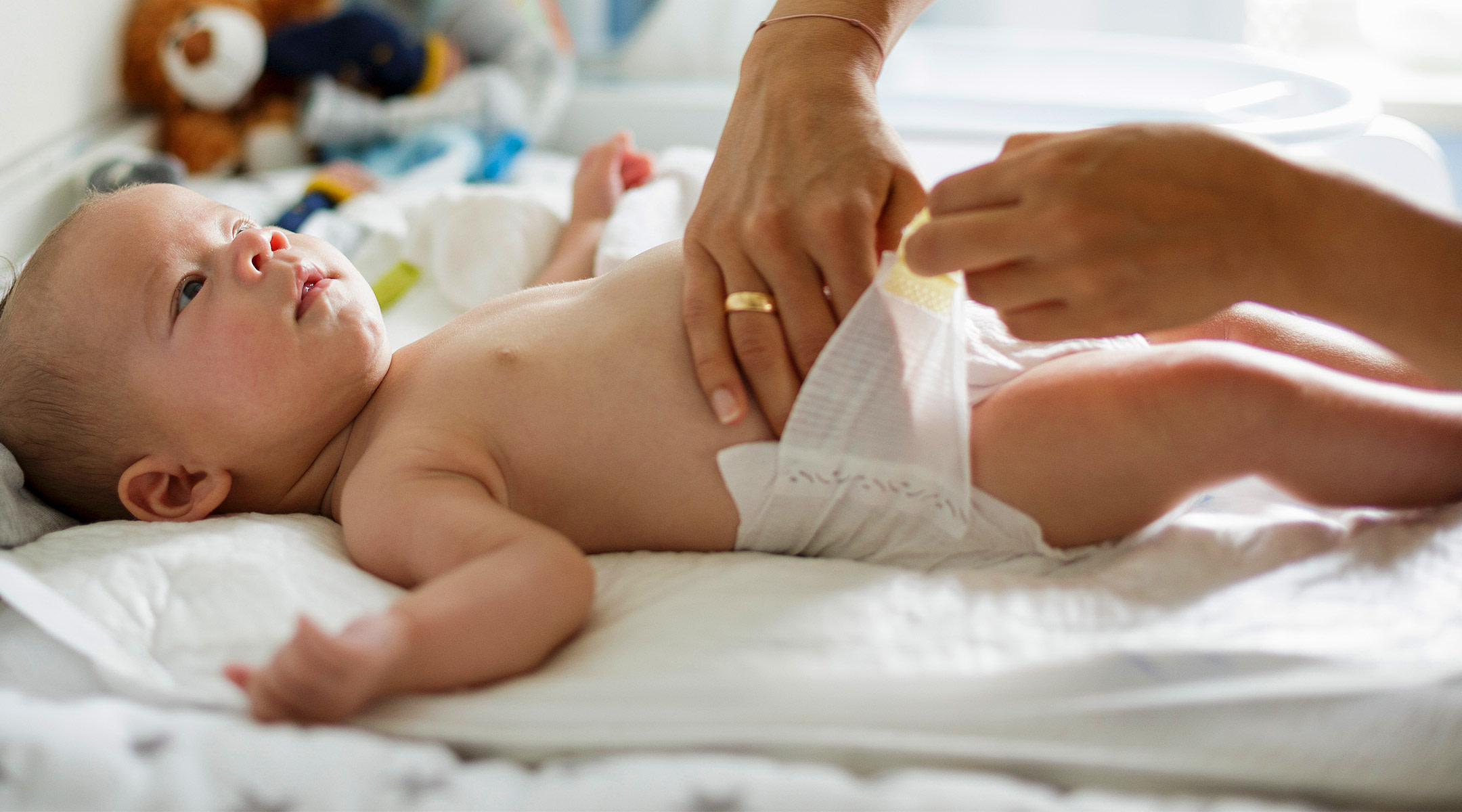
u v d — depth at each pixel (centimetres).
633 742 59
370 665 58
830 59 89
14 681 67
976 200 67
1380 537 73
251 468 91
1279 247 62
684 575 76
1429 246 61
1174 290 62
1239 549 74
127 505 89
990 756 57
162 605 71
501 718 61
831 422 77
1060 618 67
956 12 246
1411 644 62
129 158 147
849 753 58
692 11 225
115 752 56
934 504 79
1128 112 167
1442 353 62
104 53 171
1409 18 238
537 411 85
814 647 64
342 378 90
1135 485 76
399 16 223
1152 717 58
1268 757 56
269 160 185
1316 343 92
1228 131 64
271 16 198
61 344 88
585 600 69
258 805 54
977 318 89
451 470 81
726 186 87
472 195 132
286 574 73
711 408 83
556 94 209
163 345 87
